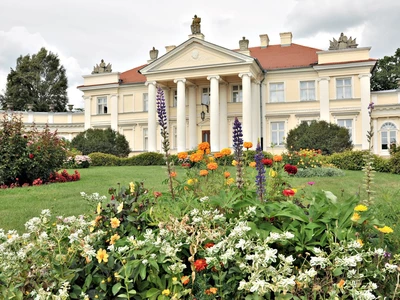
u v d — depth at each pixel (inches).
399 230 124.7
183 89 1131.9
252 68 1083.9
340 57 1115.3
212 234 113.3
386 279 103.3
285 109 1159.0
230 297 104.0
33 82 2364.7
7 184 497.7
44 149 523.2
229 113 1186.6
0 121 516.7
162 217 129.9
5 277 104.0
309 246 112.7
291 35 1390.3
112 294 105.0
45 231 129.0
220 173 193.8
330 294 94.7
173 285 105.0
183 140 1125.1
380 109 1096.8
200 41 1101.1
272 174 169.0
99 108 1396.4
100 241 123.2
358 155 747.4
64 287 99.3
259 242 106.2
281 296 92.3
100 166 987.3
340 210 120.2
